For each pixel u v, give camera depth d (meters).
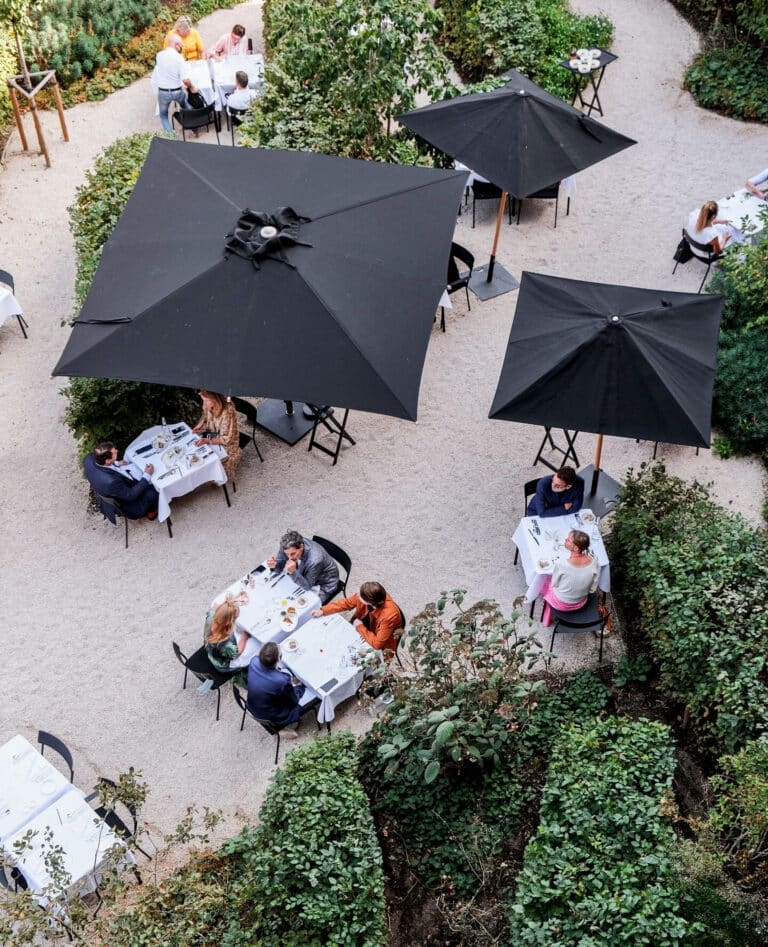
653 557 9.54
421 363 9.23
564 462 11.68
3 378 12.82
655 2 19.34
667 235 14.60
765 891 7.77
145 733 9.54
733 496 11.34
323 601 9.95
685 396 9.38
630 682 9.70
